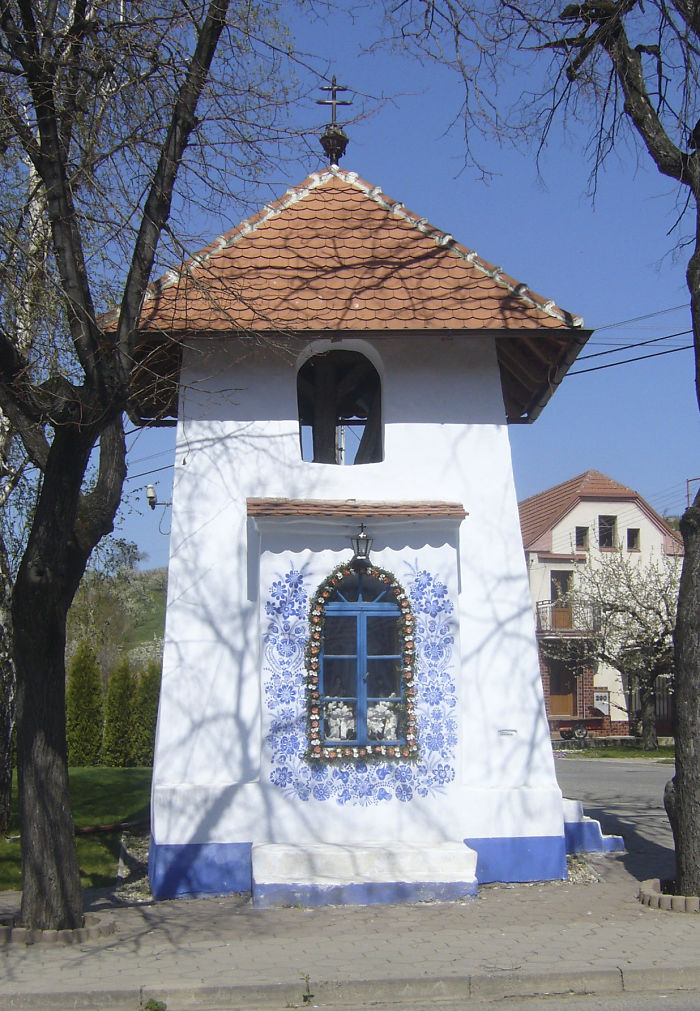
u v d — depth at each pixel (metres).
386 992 6.82
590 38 10.83
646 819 15.05
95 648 29.75
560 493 48.91
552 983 6.90
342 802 10.07
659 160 10.39
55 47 9.15
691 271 9.90
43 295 9.88
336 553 10.46
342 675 10.43
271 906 9.26
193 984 6.80
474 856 9.65
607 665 42.12
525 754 10.48
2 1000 6.66
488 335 10.73
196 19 9.03
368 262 11.44
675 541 47.00
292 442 10.86
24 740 8.38
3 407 8.66
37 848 8.26
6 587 13.89
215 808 9.98
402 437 10.97
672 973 7.00
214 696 10.30
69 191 8.90
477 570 10.77
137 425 12.98
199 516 10.63
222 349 10.93
